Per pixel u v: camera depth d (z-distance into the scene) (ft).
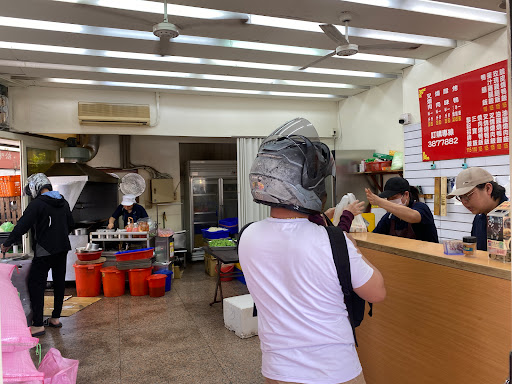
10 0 10.33
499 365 3.98
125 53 15.08
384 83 19.77
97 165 23.88
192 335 12.56
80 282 17.10
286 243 3.69
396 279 5.57
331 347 3.63
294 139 3.88
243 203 22.26
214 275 20.84
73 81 17.98
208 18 11.80
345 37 11.96
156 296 16.89
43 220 12.67
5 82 17.80
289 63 16.49
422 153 16.25
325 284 3.59
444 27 12.77
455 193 7.14
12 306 5.46
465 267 4.35
